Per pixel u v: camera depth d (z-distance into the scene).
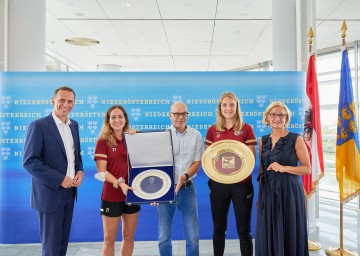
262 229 2.46
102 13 5.28
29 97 3.75
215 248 2.52
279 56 4.55
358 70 6.31
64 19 5.54
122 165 2.45
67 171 2.41
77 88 3.81
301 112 3.93
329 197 6.72
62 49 7.43
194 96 3.87
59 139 2.35
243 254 2.46
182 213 2.63
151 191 2.36
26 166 2.22
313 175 3.45
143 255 3.38
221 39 6.60
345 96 3.20
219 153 2.47
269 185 2.44
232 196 2.50
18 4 4.12
